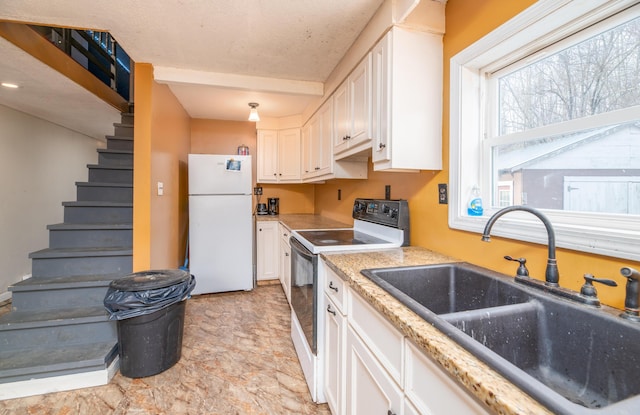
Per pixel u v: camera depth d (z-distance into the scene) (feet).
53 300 6.97
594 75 3.23
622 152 2.96
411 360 2.48
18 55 6.66
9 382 5.48
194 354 6.95
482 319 2.65
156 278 6.42
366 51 5.73
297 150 12.16
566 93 3.53
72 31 9.41
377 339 3.13
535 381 1.62
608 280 2.58
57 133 12.87
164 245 9.02
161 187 8.62
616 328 2.40
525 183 4.02
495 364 1.79
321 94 8.97
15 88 8.66
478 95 4.62
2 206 10.15
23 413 5.12
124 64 13.24
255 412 5.15
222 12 5.39
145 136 7.65
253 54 7.07
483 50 4.11
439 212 5.08
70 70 8.01
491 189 4.51
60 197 13.04
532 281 3.23
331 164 8.00
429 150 4.94
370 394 3.30
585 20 3.18
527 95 4.04
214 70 8.04
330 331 4.84
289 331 8.15
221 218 10.91
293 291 7.44
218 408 5.24
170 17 5.56
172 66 7.79
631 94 2.90
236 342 7.52
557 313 2.82
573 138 3.42
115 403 5.35
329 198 11.95
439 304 4.20
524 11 3.48
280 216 12.84
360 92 6.06
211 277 10.82
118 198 9.27
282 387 5.81
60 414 5.09
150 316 5.98
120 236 8.41
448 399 2.04
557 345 2.80
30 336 6.22
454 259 4.68
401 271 4.08
